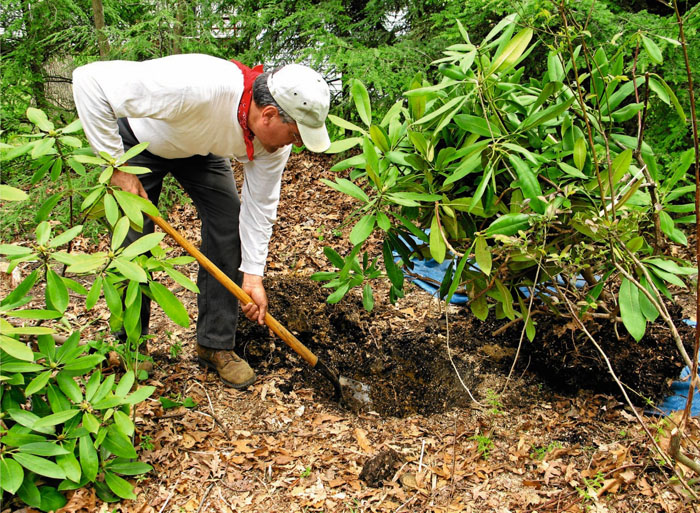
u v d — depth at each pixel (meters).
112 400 2.15
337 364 3.34
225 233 2.95
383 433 2.76
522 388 3.01
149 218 2.86
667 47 3.75
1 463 1.97
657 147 4.25
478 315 2.67
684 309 3.49
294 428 2.79
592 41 3.84
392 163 2.59
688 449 2.43
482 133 2.21
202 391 3.01
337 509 2.32
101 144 2.45
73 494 2.27
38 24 5.27
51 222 4.68
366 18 6.18
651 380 2.81
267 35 6.23
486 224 2.71
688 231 4.20
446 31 5.05
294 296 3.63
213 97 2.40
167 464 2.51
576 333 2.94
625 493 2.30
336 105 6.16
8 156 2.28
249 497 2.38
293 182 5.80
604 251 2.25
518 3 2.65
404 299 3.86
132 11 6.33
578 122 2.49
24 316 2.05
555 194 2.17
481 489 2.38
